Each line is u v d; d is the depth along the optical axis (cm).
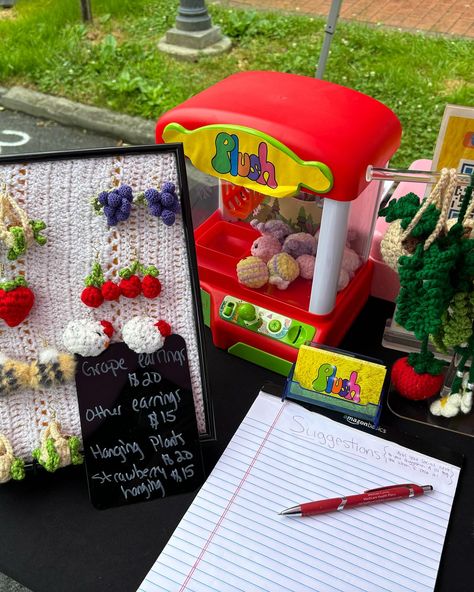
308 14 426
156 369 84
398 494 84
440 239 74
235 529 80
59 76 356
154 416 85
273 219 117
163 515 83
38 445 83
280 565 77
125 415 84
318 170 86
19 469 82
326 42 154
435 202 73
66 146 318
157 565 76
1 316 79
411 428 96
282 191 92
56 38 391
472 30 398
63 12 416
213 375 105
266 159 90
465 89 318
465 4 437
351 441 91
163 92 333
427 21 412
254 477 86
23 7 438
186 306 85
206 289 111
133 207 81
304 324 104
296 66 351
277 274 107
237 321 107
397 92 324
